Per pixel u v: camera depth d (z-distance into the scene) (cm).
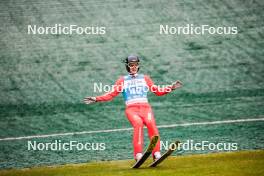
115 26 5206
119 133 3825
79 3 5372
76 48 5044
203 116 4066
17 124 4075
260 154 3216
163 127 3900
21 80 4700
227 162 3061
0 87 4619
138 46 5044
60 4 5291
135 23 5222
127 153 3412
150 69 4797
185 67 4812
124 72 4781
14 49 5006
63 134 3859
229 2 5269
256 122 3909
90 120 4100
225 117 4025
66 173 3002
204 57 4897
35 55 4969
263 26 5144
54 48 5034
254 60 4847
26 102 4425
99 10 5297
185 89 4547
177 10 5272
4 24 5147
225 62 4834
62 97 4484
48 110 4288
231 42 5031
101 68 4828
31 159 3416
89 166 3131
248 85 4572
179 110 4200
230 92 4469
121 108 4294
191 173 2862
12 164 3338
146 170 2956
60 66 4850
